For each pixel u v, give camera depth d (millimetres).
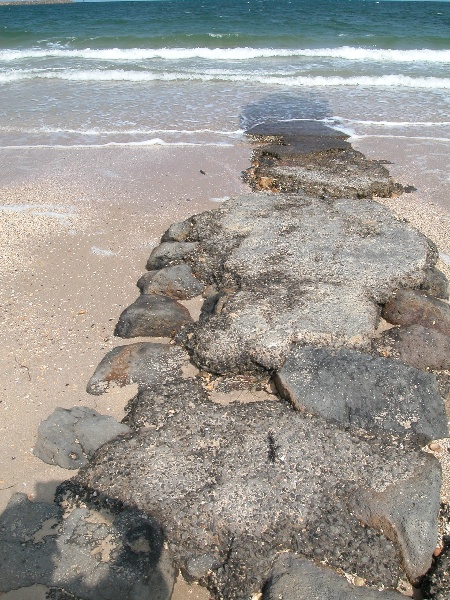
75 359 5398
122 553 3582
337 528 3705
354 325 5262
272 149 10398
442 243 7348
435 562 3590
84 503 3945
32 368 5277
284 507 3789
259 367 5023
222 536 3680
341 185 8688
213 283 6363
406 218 8008
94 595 3404
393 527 3684
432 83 14797
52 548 3637
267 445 4195
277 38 21250
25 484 4148
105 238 7527
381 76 15453
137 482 3971
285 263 6219
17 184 9117
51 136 11234
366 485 3926
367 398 4578
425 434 4398
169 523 3740
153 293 6262
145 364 5188
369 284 5906
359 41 20891
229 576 3506
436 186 9086
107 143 10852
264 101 13453
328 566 3535
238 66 17000
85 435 4375
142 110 12781
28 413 4777
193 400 4711
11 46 20609
